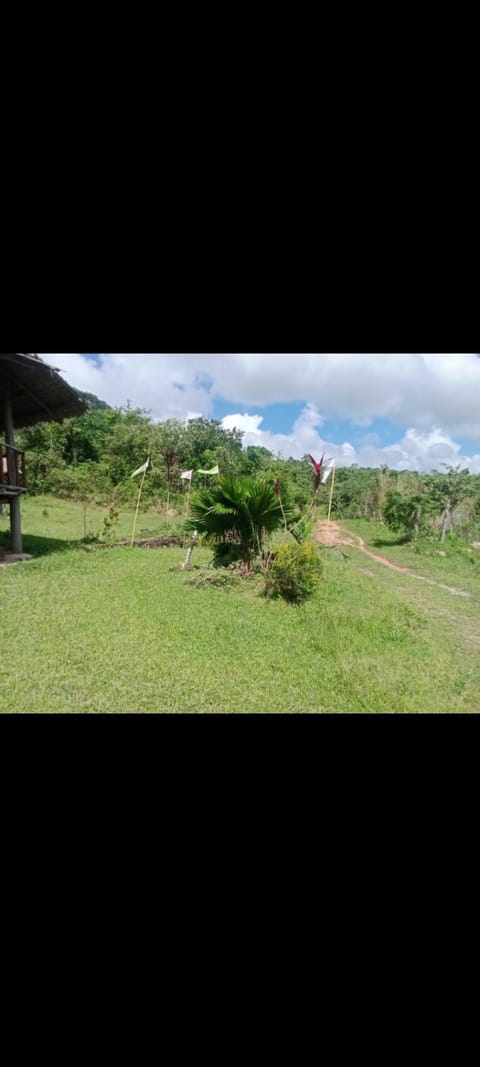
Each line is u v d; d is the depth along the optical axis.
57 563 6.55
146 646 3.62
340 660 3.59
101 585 5.41
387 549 10.39
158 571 6.38
